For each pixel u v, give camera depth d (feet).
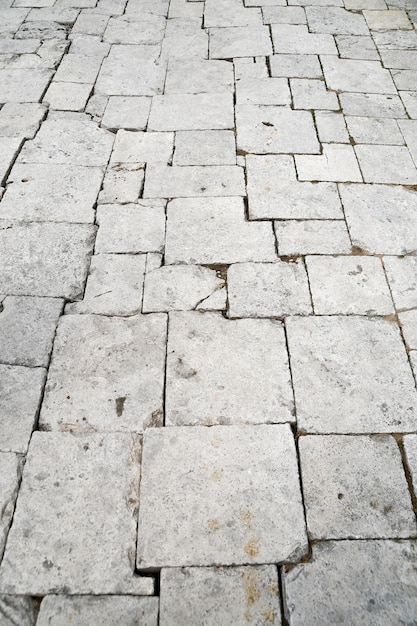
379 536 6.63
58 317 8.93
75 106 13.32
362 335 8.68
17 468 7.18
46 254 9.93
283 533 6.65
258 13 16.80
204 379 8.11
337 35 15.81
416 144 12.26
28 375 8.14
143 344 8.56
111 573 6.36
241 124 12.76
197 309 9.07
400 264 9.77
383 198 11.01
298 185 11.28
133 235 10.28
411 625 6.01
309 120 12.88
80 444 7.42
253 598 6.21
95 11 16.98
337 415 7.73
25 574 6.33
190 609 6.13
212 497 6.93
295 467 7.22
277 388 8.01
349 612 6.10
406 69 14.55
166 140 12.36
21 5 17.21
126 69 14.58
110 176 11.50
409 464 7.27
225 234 10.29
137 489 7.00
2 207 10.81
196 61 14.88
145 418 7.70
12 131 12.57
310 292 9.31
